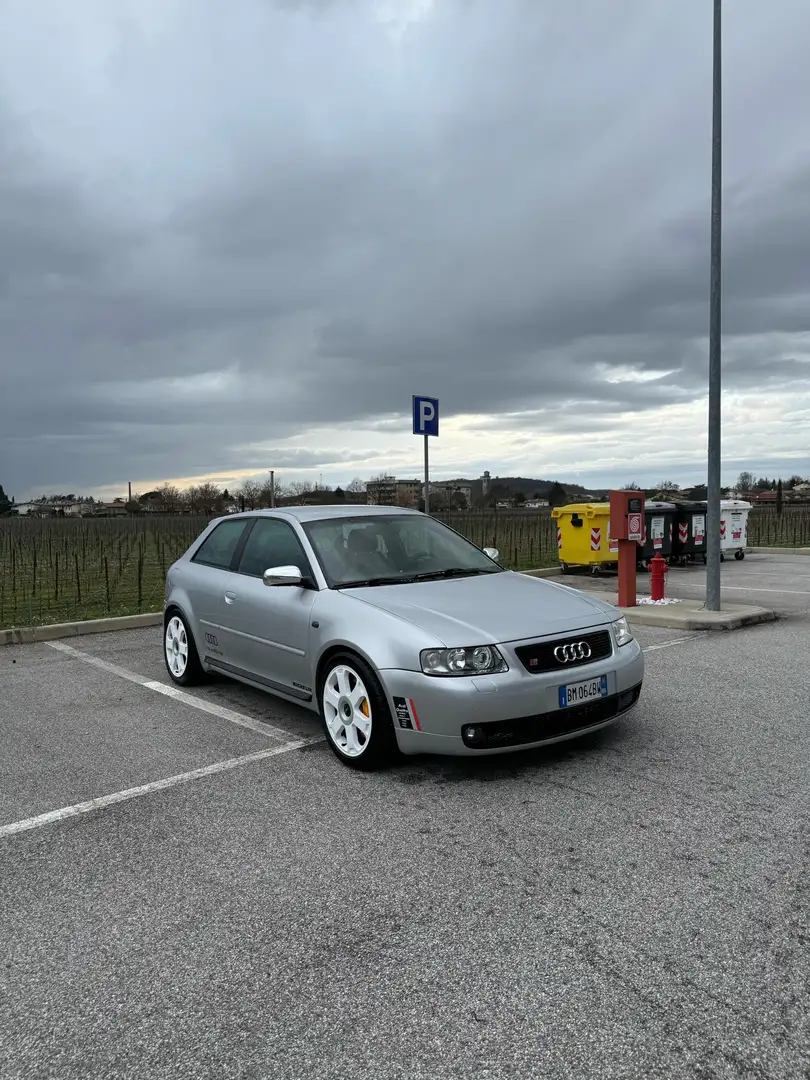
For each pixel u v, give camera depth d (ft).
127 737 16.43
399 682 12.98
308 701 15.67
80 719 17.90
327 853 10.80
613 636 14.29
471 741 12.48
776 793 12.50
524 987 7.70
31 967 8.32
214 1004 7.61
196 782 13.71
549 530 83.51
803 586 39.11
